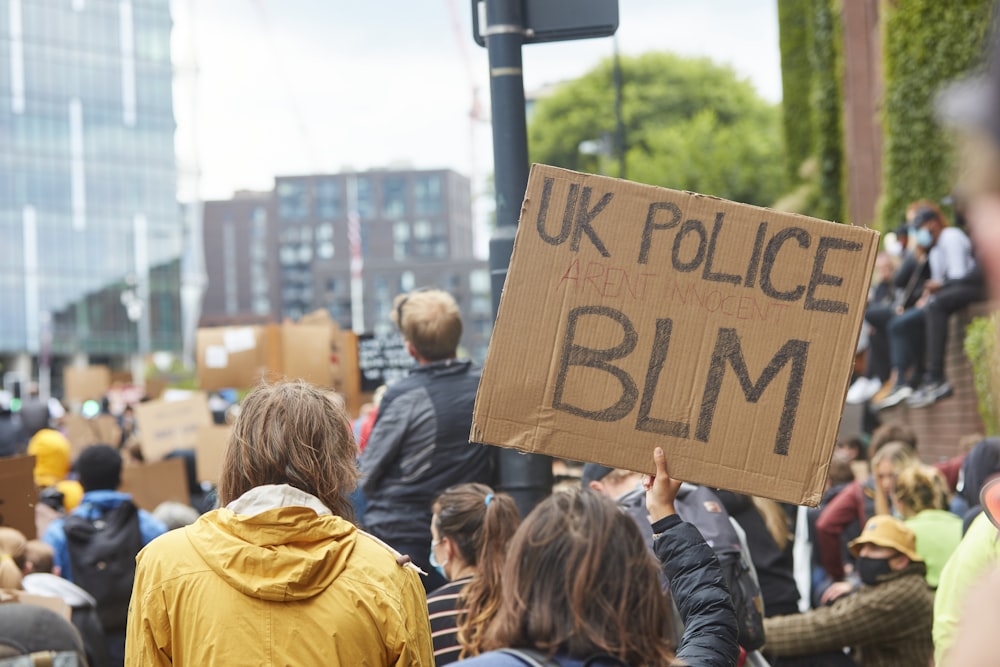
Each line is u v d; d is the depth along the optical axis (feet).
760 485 18.95
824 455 18.92
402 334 34.01
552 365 19.22
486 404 19.29
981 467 28.76
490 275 30.12
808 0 194.39
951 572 21.25
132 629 18.10
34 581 34.96
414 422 32.89
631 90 454.81
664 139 410.11
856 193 146.92
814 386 19.03
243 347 69.51
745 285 19.17
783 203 194.29
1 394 116.16
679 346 19.16
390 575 18.51
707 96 449.06
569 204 19.39
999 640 7.02
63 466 69.36
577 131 456.45
